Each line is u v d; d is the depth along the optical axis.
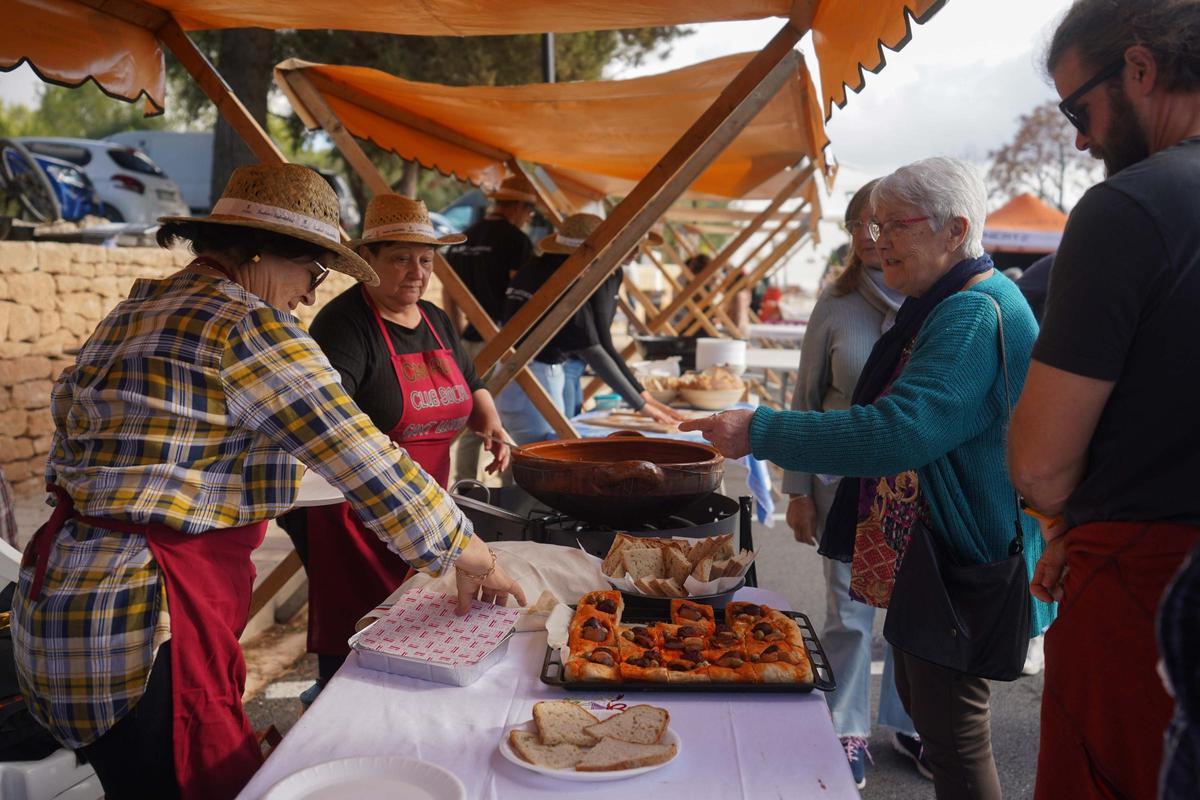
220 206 1.56
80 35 2.69
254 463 1.49
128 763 1.49
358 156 3.66
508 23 2.90
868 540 1.93
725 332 9.63
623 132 4.84
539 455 2.29
